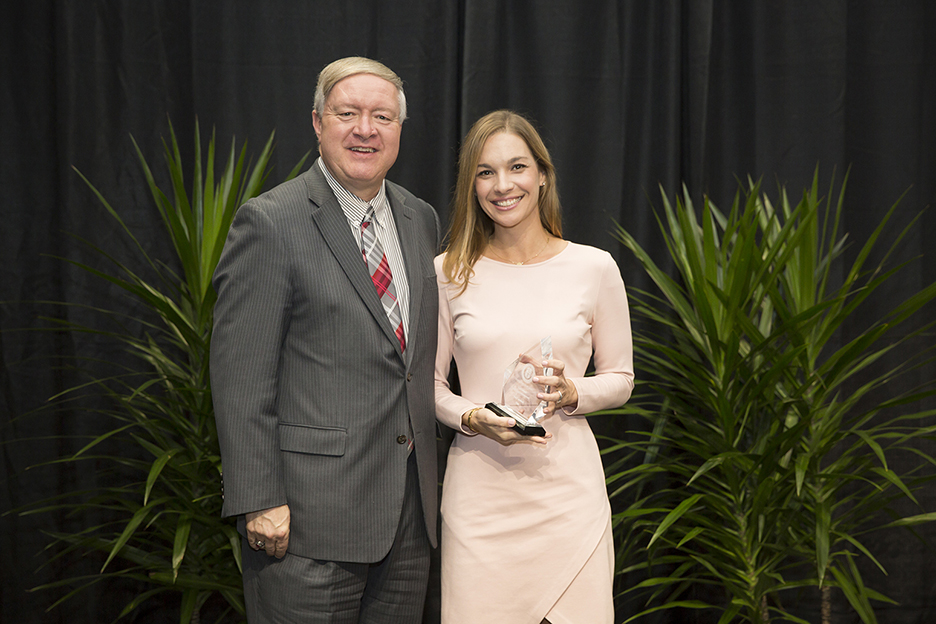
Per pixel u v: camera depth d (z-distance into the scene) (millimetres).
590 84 2463
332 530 1392
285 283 1385
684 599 2449
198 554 2078
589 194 2477
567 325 1553
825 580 1947
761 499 1905
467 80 2379
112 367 2377
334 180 1508
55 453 2379
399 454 1456
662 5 2443
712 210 2324
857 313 2496
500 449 1545
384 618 1548
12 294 2365
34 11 2340
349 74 1455
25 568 2365
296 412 1412
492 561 1516
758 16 2471
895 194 2490
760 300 2047
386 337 1435
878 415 2484
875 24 2482
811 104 2463
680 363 2021
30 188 2367
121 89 2338
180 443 2268
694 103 2416
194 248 2023
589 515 1529
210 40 2383
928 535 2477
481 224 1675
